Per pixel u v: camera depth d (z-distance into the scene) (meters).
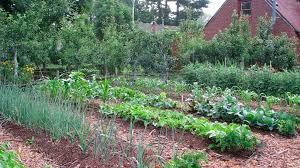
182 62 19.25
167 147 6.11
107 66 16.81
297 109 9.96
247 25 20.00
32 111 6.81
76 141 5.96
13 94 7.76
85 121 6.66
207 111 8.86
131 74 17.27
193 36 21.67
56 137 6.13
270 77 13.18
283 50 18.59
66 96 8.59
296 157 6.03
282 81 12.80
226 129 6.12
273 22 21.38
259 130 7.75
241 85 13.96
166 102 9.82
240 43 19.00
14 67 13.32
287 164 5.68
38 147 5.91
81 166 5.07
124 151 5.34
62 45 17.05
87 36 18.53
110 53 16.17
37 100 7.16
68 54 16.64
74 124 6.16
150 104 9.98
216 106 8.62
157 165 4.72
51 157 5.52
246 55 18.98
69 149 5.66
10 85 8.79
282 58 18.56
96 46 16.50
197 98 9.64
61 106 6.73
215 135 6.09
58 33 16.22
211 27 26.95
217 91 12.87
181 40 19.66
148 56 16.45
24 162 5.27
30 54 14.47
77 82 9.26
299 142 6.97
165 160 5.03
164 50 16.64
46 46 15.55
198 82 15.43
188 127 6.96
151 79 15.77
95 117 7.96
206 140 6.54
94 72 16.72
